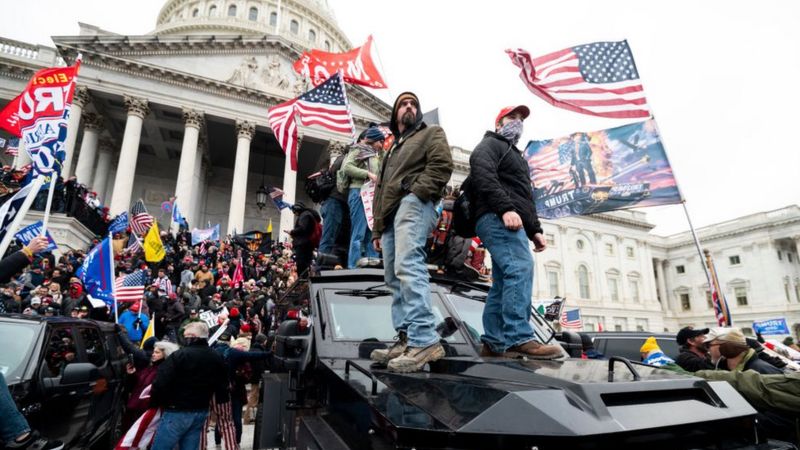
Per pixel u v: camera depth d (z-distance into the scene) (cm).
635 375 193
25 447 302
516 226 266
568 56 706
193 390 471
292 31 5591
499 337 284
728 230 5547
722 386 211
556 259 4691
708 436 185
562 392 177
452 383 199
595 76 689
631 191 653
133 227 1709
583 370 212
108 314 998
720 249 5638
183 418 464
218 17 5191
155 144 3691
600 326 4488
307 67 1362
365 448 193
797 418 336
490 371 221
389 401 189
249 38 3425
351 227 575
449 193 448
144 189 3772
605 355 902
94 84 2977
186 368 473
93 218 2070
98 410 573
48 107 797
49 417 458
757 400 347
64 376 480
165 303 1209
